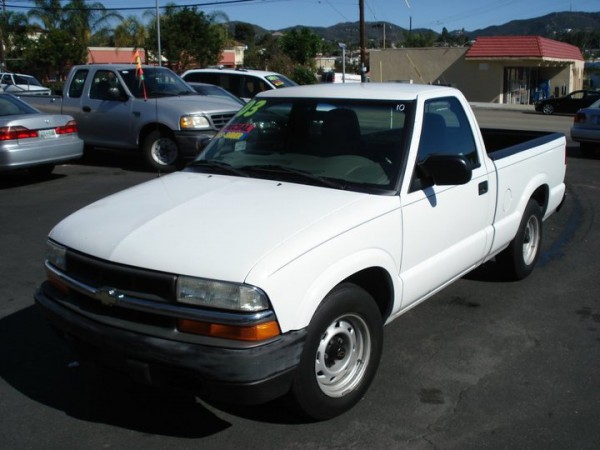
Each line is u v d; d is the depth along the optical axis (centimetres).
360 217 363
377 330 377
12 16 4581
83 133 1227
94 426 362
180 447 342
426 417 369
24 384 410
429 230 420
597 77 6022
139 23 4366
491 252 517
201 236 336
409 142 412
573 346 464
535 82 4522
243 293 305
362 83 507
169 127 1119
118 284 333
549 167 606
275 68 4738
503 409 378
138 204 389
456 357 446
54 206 898
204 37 4050
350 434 352
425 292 430
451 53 4297
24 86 3089
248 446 342
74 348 356
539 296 563
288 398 342
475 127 489
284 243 327
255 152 455
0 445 344
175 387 325
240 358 303
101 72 1205
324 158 428
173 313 314
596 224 829
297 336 320
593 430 356
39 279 605
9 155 976
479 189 475
